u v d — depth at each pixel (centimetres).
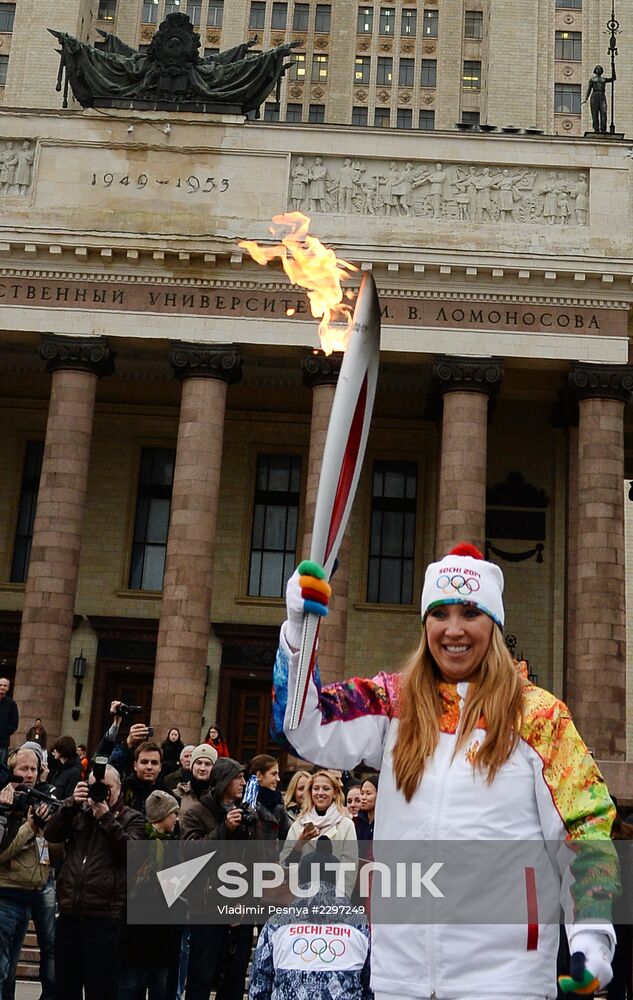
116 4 9206
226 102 4575
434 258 4391
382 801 509
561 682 4756
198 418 4328
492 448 5066
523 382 4666
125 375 5147
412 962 479
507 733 489
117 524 5125
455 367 4347
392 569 5106
